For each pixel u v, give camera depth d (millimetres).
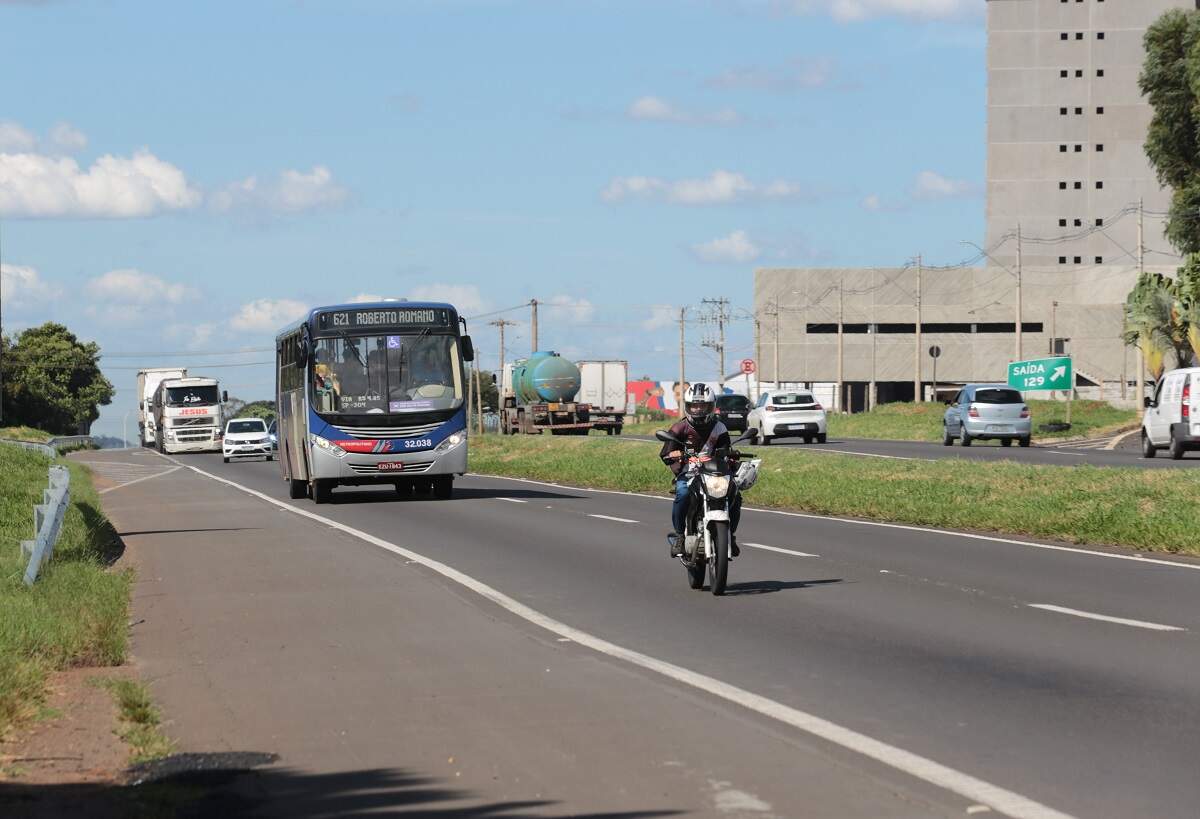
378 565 27016
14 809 10273
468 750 12047
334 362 46062
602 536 32688
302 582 24625
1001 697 13938
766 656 16531
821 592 22250
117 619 19672
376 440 45844
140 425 149750
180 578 25844
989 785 10602
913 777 10891
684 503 22672
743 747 11969
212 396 121188
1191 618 19031
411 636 18469
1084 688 14320
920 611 20062
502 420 125312
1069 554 27438
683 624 19156
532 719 13250
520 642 17844
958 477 41062
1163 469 37688
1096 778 10781
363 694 14648
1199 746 11781
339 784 10992
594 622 19438
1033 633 17938
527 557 28078
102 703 14289
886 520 36562
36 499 45625
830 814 9906
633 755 11742
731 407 93875
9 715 13328
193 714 13852
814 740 12164
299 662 16688
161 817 10070
